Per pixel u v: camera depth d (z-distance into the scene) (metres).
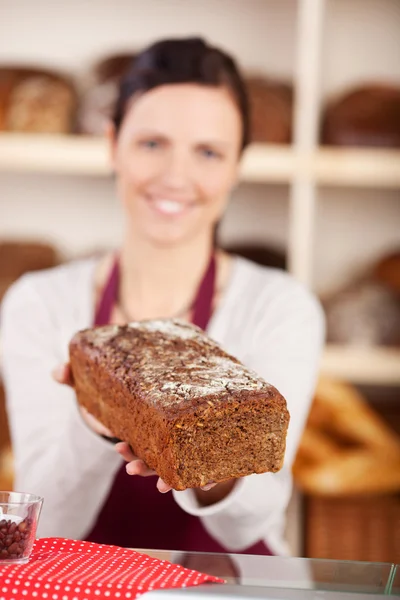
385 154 3.04
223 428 1.13
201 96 2.28
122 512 2.05
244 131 2.38
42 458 2.01
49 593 0.96
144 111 2.28
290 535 2.88
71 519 1.75
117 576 0.99
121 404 1.27
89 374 1.38
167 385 1.18
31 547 1.08
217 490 1.51
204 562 1.08
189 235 2.29
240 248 3.11
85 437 1.57
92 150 2.99
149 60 2.29
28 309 2.29
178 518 2.05
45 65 3.29
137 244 2.31
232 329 2.20
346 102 3.11
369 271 3.35
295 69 3.31
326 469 2.60
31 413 2.11
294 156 3.01
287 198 3.29
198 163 2.28
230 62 2.32
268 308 2.18
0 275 2.96
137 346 1.33
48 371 2.18
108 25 3.30
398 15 3.34
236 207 3.30
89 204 3.31
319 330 2.20
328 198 3.36
